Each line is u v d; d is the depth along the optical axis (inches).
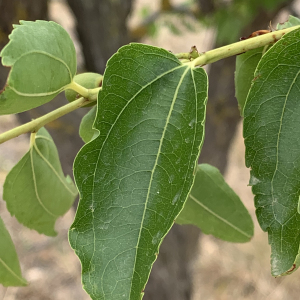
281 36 10.0
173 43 55.0
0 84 17.0
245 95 11.6
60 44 9.9
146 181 9.9
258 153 10.1
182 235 30.2
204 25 26.9
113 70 9.9
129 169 9.9
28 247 44.5
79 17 21.3
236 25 22.4
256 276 42.5
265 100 10.1
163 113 9.9
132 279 9.9
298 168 10.1
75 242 9.9
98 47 22.1
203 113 9.8
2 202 47.7
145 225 9.9
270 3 20.5
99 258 9.9
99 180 9.9
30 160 11.9
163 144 9.9
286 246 10.0
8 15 17.1
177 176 9.9
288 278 41.6
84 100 10.3
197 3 26.0
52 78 9.8
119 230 9.9
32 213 12.2
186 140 9.9
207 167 12.7
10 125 55.2
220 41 23.3
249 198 48.9
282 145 10.1
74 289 41.0
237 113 25.8
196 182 12.7
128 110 9.9
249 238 12.9
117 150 9.9
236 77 11.5
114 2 21.6
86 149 9.9
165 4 28.0
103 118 9.9
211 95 25.6
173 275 31.2
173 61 10.0
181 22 28.1
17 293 40.4
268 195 10.1
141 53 9.9
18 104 9.7
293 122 10.0
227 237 13.0
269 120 10.1
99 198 9.9
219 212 12.8
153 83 9.9
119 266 9.9
